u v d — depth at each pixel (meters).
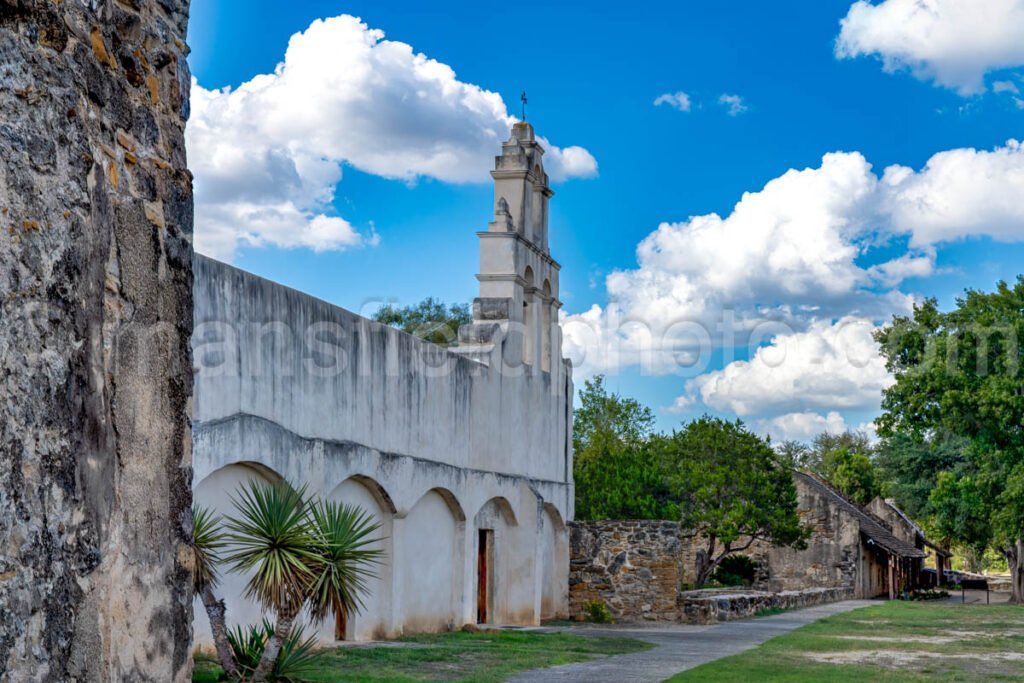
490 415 24.11
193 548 5.99
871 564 52.31
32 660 4.36
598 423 63.44
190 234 6.18
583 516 38.88
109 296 5.23
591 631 24.64
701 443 41.91
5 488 4.21
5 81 4.31
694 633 24.80
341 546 12.58
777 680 15.88
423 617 21.09
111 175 5.29
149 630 5.48
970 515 48.38
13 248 4.31
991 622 30.38
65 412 4.63
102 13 5.23
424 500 21.25
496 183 26.50
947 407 41.62
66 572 4.62
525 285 26.73
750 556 49.19
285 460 15.74
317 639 17.09
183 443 5.95
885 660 19.47
